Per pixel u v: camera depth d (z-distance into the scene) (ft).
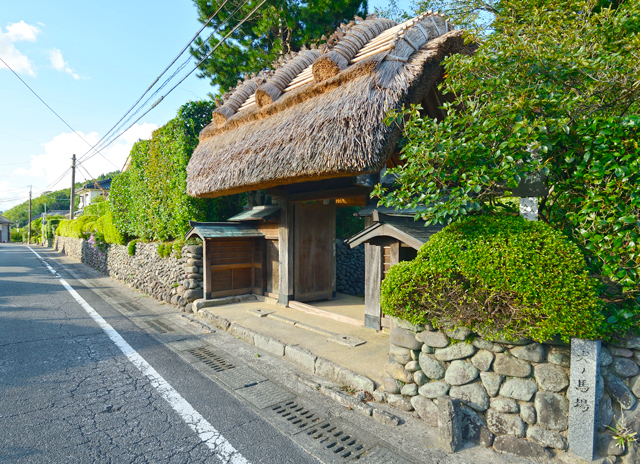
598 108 9.52
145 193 34.73
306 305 23.26
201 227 25.48
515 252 8.87
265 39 37.35
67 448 9.45
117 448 9.48
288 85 21.50
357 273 33.65
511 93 9.48
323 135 14.67
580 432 8.17
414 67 13.94
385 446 9.56
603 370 8.43
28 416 11.03
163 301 29.25
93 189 125.70
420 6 26.23
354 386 12.67
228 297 26.32
